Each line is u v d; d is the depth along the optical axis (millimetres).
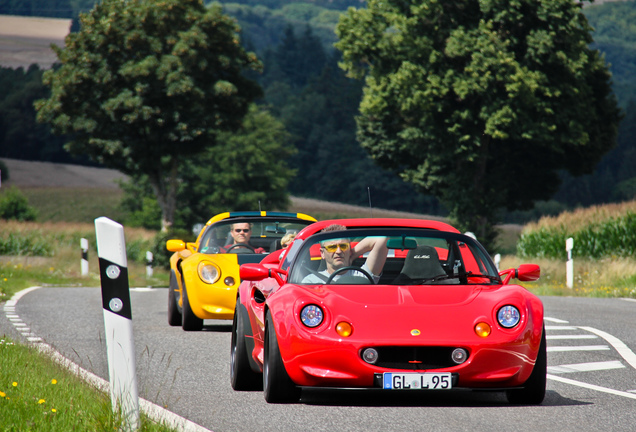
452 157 173625
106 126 177875
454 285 24172
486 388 21812
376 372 21359
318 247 27438
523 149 187000
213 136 185625
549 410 22359
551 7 163000
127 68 171125
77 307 54969
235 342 26844
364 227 27984
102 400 19562
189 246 45094
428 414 21656
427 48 170500
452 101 172875
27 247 135250
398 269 27438
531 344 22031
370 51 178875
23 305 56406
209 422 20719
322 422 20609
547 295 81375
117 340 17703
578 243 109500
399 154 197750
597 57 177500
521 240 118750
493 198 179750
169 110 176625
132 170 187875
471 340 21500
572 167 191500
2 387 22016
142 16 173125
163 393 25078
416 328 21656
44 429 17734
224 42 179750
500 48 165125
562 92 168125
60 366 26547
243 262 40562
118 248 17688
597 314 52562
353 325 21766
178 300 43875
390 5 178500
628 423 20672
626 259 97250
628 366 31609
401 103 172875
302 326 21969
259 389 25734
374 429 19766
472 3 172500
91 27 174500
